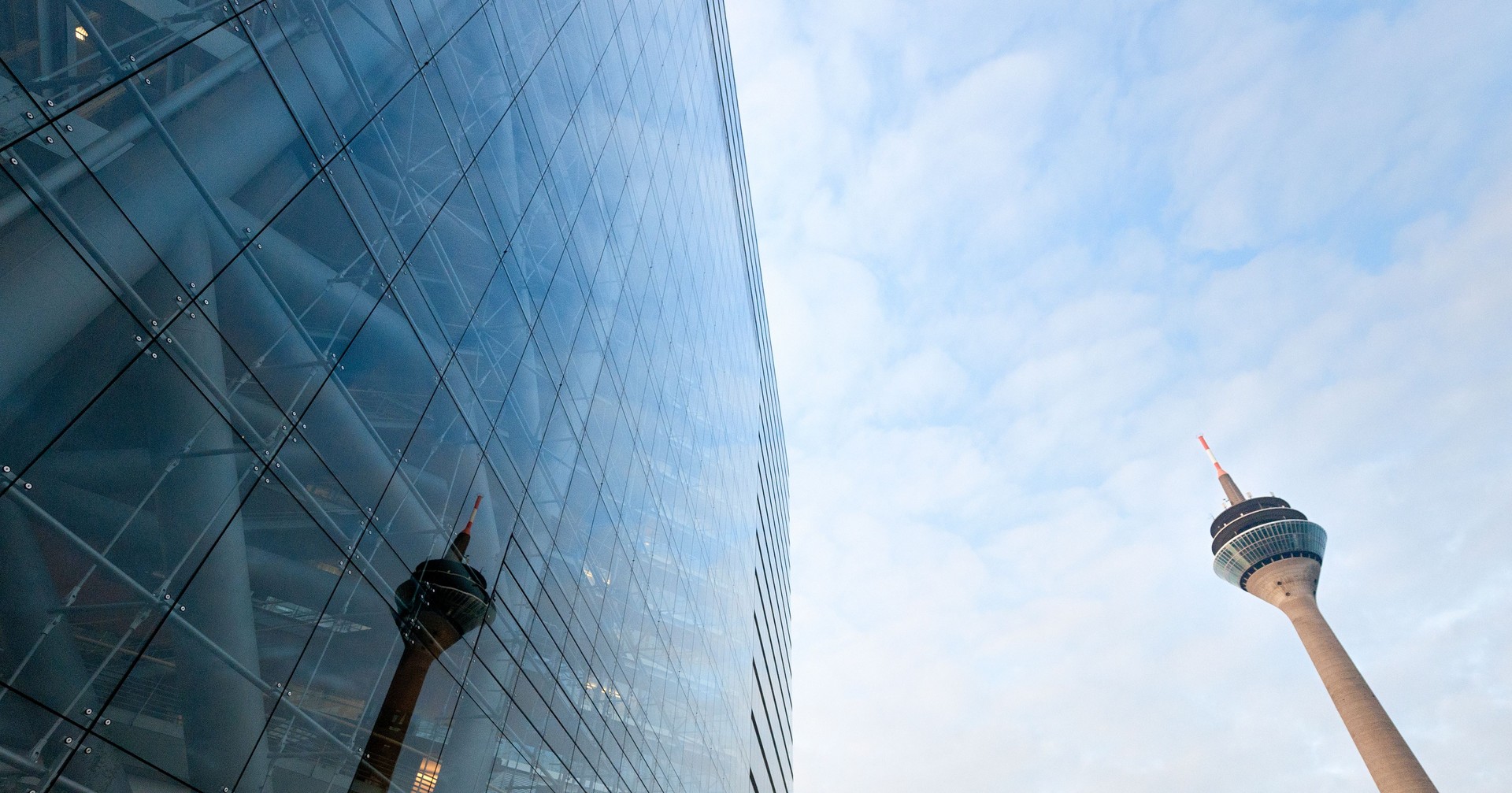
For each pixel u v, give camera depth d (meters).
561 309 25.88
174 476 10.36
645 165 38.69
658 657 33.94
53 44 9.43
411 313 16.83
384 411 15.50
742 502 62.62
